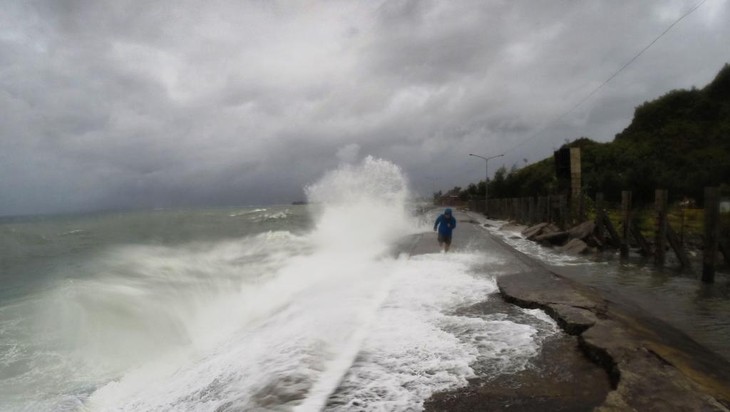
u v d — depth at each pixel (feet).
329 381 13.07
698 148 133.39
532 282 26.91
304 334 17.49
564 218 66.08
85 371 16.80
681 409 10.39
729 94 142.61
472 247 48.75
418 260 38.86
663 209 39.70
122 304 24.29
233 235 61.93
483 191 246.27
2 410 13.74
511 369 14.01
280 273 33.81
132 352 18.70
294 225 86.53
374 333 17.61
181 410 12.43
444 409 11.40
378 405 11.58
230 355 16.48
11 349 18.47
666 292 28.53
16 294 26.53
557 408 11.42
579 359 14.80
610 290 29.04
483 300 23.45
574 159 69.92
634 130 161.99
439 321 19.40
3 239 53.83
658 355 13.97
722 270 37.14
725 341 18.22
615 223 64.90
